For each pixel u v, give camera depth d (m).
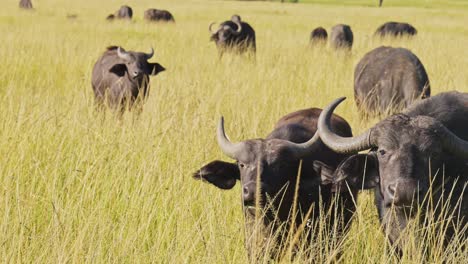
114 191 22.28
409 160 16.73
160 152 25.28
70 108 33.03
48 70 47.62
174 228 20.05
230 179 18.95
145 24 105.88
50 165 23.88
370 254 18.77
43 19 104.88
